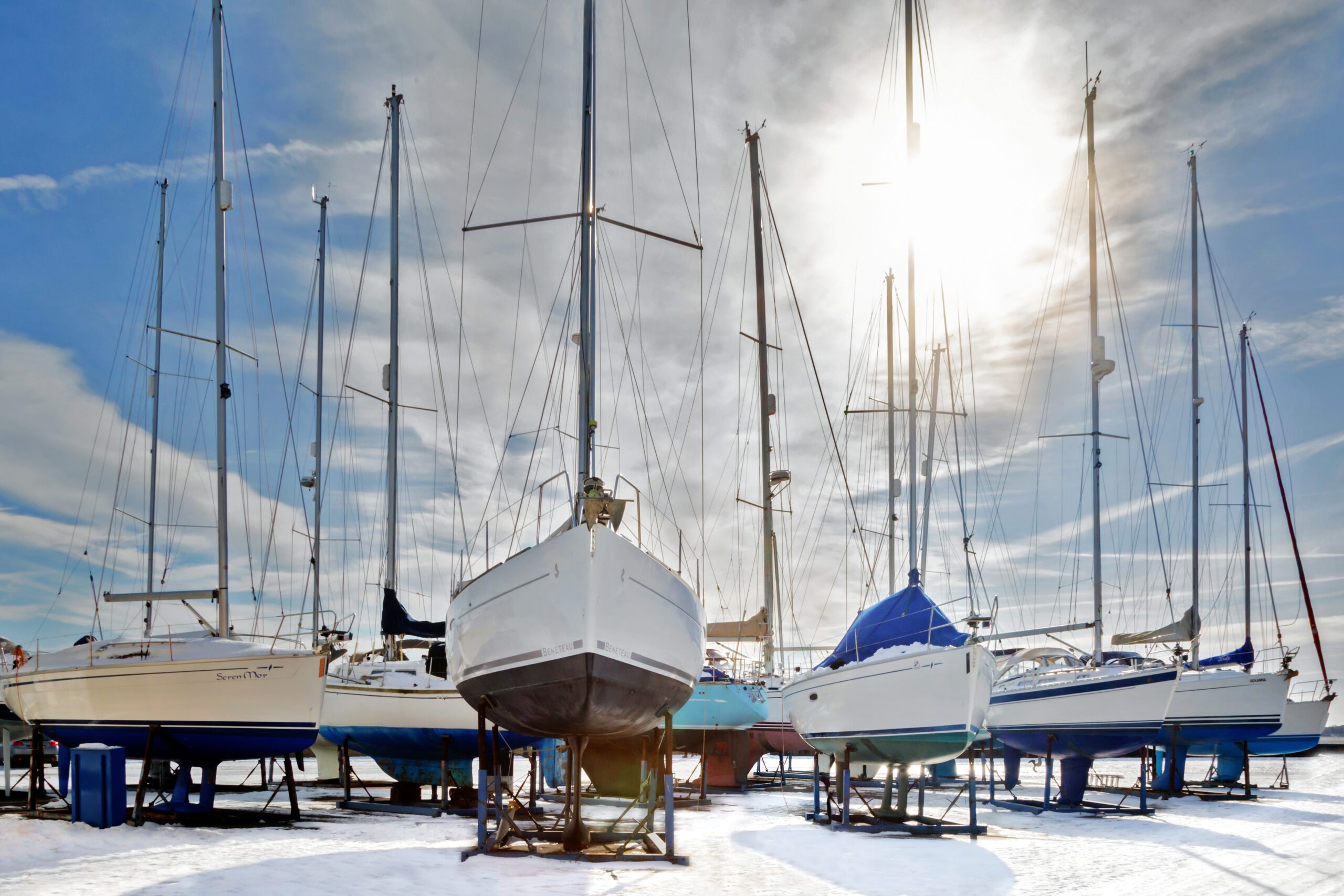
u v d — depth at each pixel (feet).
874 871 28.63
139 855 27.81
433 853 29.48
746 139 68.08
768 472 63.00
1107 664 54.39
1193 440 69.10
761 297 66.28
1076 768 50.01
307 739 35.40
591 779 47.93
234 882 23.81
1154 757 58.95
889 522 59.06
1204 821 43.47
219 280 42.57
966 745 37.29
